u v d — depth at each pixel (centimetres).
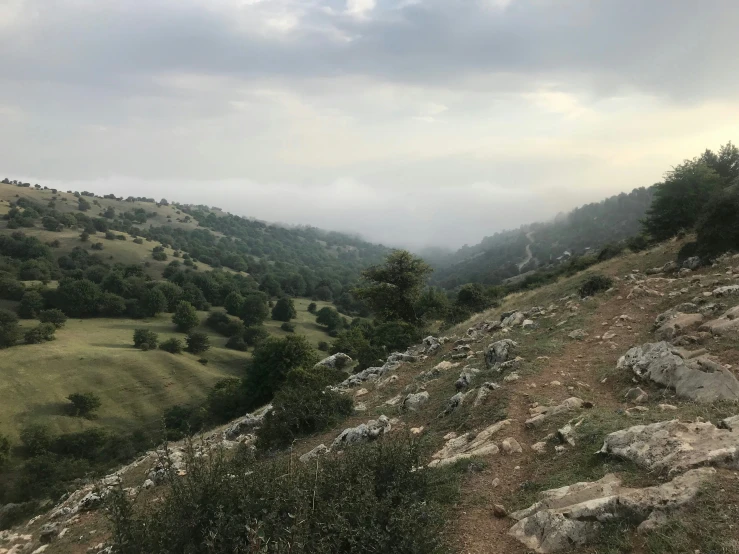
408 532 540
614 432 750
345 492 604
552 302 2475
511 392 1119
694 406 804
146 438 5288
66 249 14300
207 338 9006
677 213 3278
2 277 9738
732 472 560
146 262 15162
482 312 3506
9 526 2458
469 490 762
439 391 1466
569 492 638
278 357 3319
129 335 8900
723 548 457
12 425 5556
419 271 4369
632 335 1434
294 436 1514
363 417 1507
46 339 7656
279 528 529
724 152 3928
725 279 1638
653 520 527
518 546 589
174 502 604
